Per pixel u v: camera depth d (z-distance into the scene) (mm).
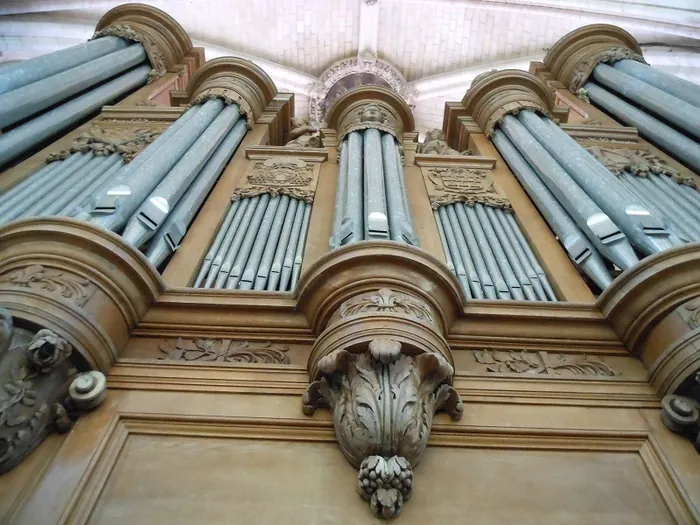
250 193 4688
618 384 2826
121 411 2572
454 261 3904
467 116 6617
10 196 4371
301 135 6707
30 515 2146
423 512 2277
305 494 2312
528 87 6469
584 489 2396
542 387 2795
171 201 3881
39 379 2396
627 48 7938
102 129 5922
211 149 4883
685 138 5750
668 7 10469
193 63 8430
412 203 4664
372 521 2229
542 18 11562
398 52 12812
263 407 2629
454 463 2480
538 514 2289
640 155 5859
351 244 2938
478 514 2279
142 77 7559
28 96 5266
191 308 3037
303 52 12773
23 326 2484
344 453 2424
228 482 2350
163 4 11289
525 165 5137
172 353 2896
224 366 2791
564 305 3105
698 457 2494
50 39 10445
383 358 2377
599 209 3893
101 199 3580
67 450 2383
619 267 3549
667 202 4797
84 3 10250
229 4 11758
